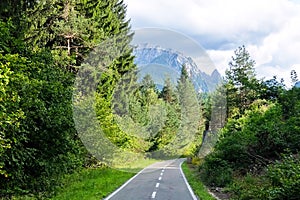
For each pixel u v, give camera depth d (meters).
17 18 18.11
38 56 12.53
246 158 19.58
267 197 10.91
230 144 20.17
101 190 14.70
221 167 19.62
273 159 18.45
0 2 17.19
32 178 11.84
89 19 25.97
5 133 8.91
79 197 12.77
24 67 9.72
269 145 18.75
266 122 19.94
